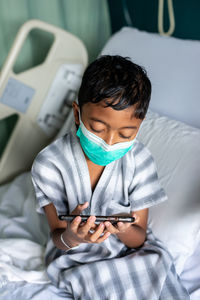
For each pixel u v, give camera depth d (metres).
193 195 1.21
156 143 1.36
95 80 0.86
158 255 1.12
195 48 1.53
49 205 1.12
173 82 1.52
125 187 1.09
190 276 1.22
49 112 1.76
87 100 0.87
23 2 1.75
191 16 1.78
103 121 0.86
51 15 1.88
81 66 1.77
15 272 1.15
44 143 1.81
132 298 1.05
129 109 0.85
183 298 1.06
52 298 1.11
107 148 0.90
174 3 1.81
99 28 2.09
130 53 1.65
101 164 0.97
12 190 1.60
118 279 1.08
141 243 1.16
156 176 1.12
